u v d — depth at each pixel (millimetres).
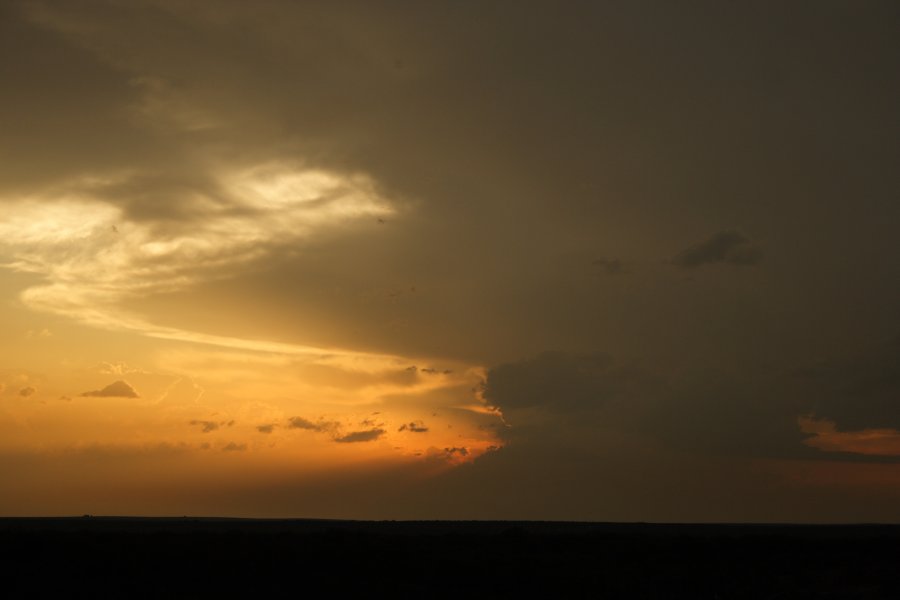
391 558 53031
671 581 48781
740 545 67062
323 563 50812
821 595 44250
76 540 55344
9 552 50719
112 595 41688
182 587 43906
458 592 44500
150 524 138250
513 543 67000
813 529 140750
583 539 70125
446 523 158875
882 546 67500
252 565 49375
